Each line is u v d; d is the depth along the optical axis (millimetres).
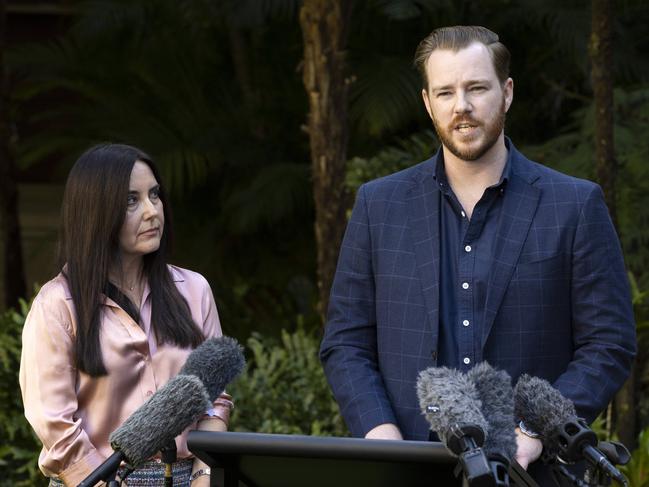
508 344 4438
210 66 14445
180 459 4379
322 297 8781
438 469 3295
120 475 3646
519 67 13250
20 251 13359
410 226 4637
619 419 7867
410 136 13102
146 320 4480
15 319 8172
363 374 4621
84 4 14062
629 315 4516
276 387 8133
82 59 14094
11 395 7793
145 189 4430
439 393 3201
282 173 12945
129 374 4383
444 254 4570
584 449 3473
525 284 4449
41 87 14344
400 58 13133
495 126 4355
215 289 13500
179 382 3617
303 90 14133
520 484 3672
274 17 13875
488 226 4531
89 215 4371
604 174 7477
